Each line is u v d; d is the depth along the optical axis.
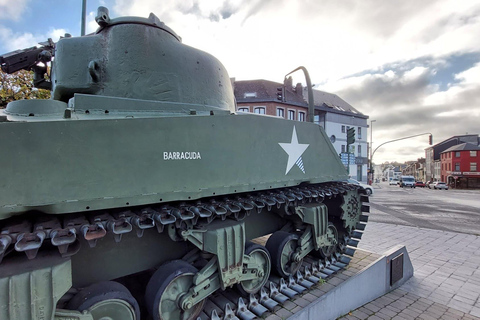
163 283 3.28
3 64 4.63
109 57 3.71
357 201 6.39
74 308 2.71
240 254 3.84
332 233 5.82
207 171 3.22
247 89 36.44
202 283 3.50
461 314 5.19
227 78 4.97
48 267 2.26
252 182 3.73
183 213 3.12
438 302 5.66
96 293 2.80
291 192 4.64
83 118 2.53
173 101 3.81
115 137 2.56
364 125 45.66
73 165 2.35
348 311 5.07
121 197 2.57
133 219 2.73
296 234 5.21
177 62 3.99
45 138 2.24
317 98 42.84
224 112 3.63
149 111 3.32
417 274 7.19
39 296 2.21
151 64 3.77
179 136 2.98
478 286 6.46
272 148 4.05
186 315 3.54
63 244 2.17
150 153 2.77
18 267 2.24
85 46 3.79
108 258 3.37
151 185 2.76
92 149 2.44
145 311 3.77
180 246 4.00
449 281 6.75
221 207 3.43
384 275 6.03
